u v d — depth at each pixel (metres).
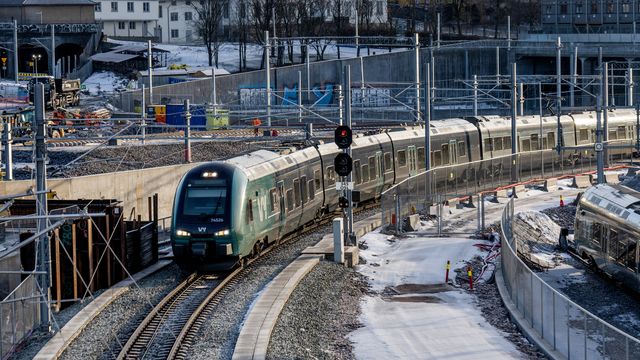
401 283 52.41
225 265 51.72
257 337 38.75
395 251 60.53
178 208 51.88
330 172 68.44
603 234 56.97
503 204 80.75
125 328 40.94
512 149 88.00
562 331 38.69
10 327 37.88
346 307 46.66
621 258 53.94
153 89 141.88
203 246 50.94
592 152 100.94
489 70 173.75
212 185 52.12
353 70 159.25
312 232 64.88
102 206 49.88
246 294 46.72
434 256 58.75
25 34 174.50
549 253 66.19
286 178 59.78
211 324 41.34
